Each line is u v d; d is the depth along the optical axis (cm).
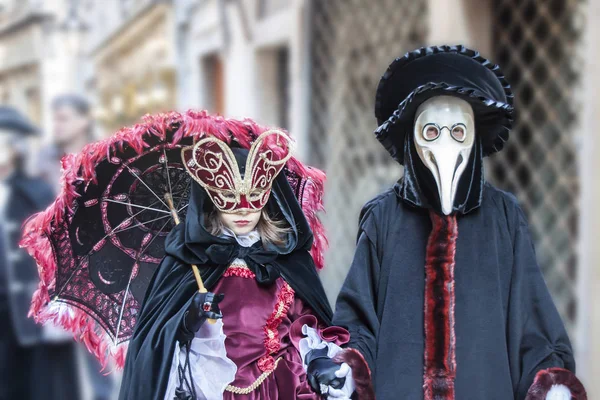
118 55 1223
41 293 236
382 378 223
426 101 222
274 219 248
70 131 451
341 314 233
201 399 227
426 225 228
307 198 258
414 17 497
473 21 425
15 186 404
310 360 230
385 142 233
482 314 221
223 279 238
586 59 359
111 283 245
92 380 421
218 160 231
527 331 225
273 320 238
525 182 428
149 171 244
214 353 226
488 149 236
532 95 420
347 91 584
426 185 223
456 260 224
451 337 219
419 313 224
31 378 403
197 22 853
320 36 606
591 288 360
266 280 237
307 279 246
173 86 991
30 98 1388
